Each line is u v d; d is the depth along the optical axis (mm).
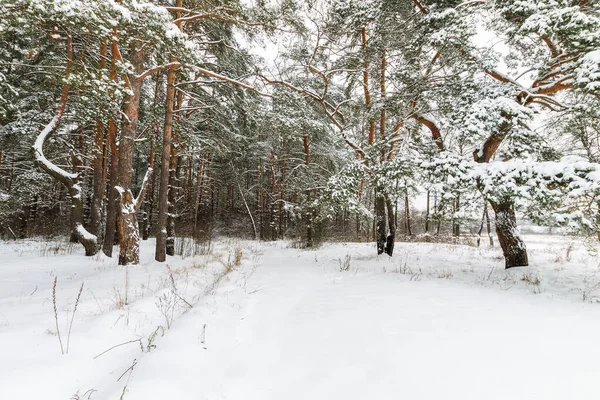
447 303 4648
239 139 14797
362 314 4066
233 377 2539
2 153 16016
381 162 10227
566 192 5367
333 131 16672
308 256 12656
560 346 2930
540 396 2078
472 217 6809
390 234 11422
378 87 11734
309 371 2592
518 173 5762
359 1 9805
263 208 28641
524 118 6418
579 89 5895
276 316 4160
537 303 4785
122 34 5395
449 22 7785
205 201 27891
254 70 10008
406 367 2537
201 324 3475
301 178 17547
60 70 8453
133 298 4680
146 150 19422
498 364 2555
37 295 4848
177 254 12383
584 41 5785
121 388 2023
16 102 13086
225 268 8273
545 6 6172
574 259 9172
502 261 9984
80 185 10781
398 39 9477
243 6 8430
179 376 2293
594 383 2225
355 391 2244
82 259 9492
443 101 8805
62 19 4660
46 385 2059
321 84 13953
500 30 8422
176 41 5848
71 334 2945
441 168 6820
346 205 9711
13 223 17328
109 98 6676
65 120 13133
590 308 4465
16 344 2598
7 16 4574
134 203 8953
